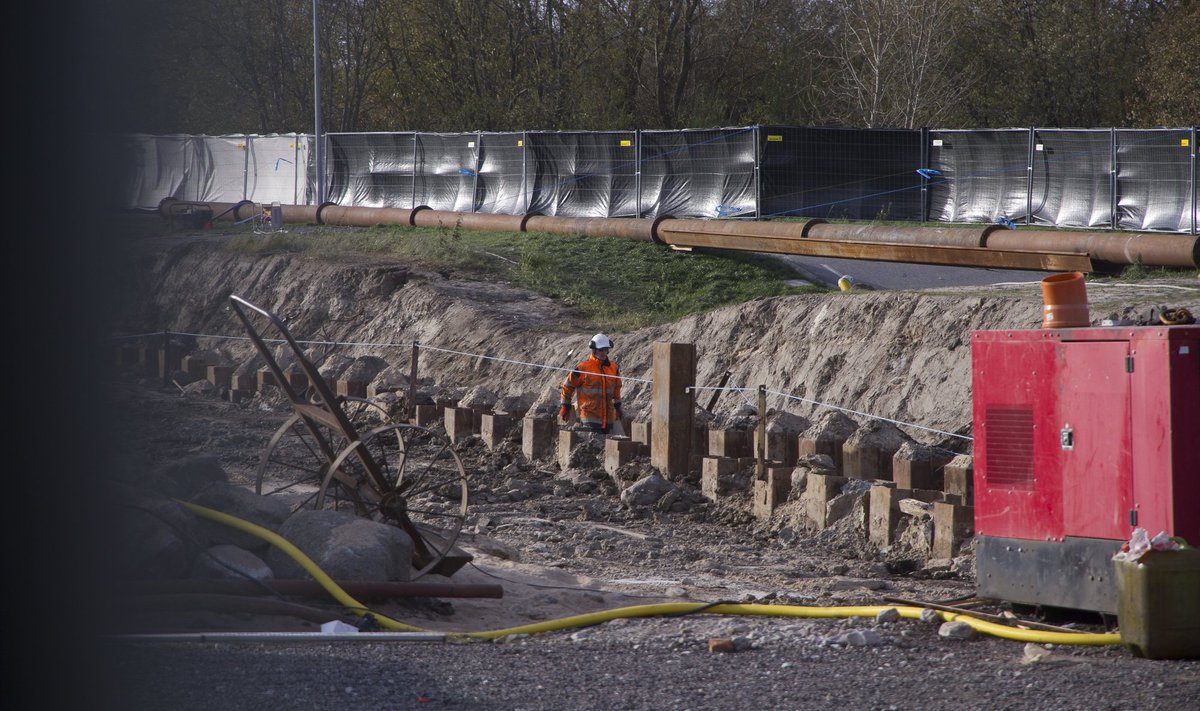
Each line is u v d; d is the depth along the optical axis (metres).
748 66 109.19
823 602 21.39
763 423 32.22
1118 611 16.97
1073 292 19.25
